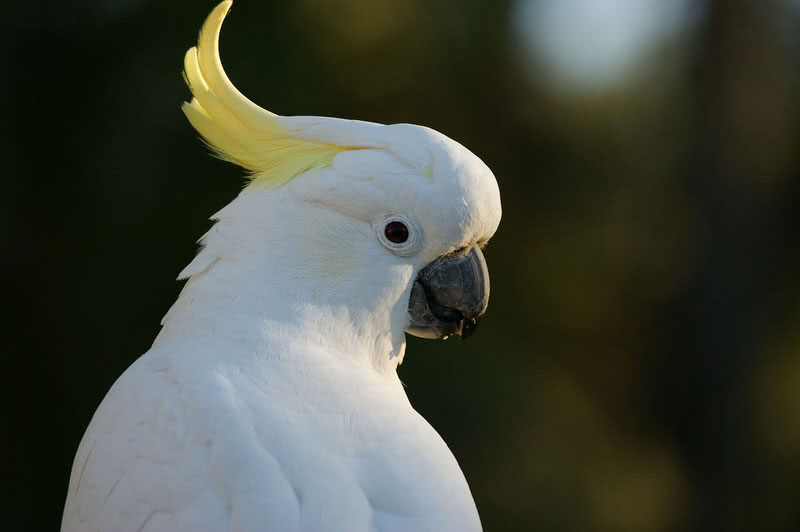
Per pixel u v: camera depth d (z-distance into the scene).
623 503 15.78
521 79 15.11
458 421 13.19
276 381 4.73
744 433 17.00
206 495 4.31
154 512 4.39
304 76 12.66
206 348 4.88
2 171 12.70
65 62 12.97
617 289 16.36
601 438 15.92
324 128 5.17
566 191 15.70
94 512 4.63
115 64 12.85
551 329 15.78
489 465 13.65
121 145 12.67
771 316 17.23
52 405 12.86
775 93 16.86
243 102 5.29
